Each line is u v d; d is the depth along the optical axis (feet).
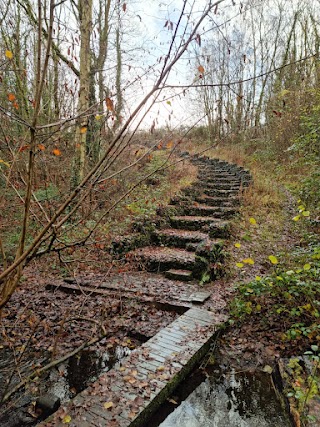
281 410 8.52
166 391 8.67
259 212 26.00
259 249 19.47
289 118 33.81
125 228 21.61
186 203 27.40
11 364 10.45
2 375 9.87
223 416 8.32
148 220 22.77
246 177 33.71
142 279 17.26
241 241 20.98
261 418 8.25
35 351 11.31
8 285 5.34
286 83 43.32
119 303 14.55
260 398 9.01
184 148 52.75
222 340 11.73
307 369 9.31
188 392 9.23
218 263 17.04
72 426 7.16
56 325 12.91
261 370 10.19
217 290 15.57
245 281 15.92
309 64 28.76
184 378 9.63
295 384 8.44
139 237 21.01
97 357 11.09
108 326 12.93
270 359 10.57
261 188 30.53
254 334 11.82
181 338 11.10
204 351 10.78
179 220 24.08
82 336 12.27
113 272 16.93
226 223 22.02
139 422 7.61
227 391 9.29
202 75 5.14
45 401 8.45
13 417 8.15
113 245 19.19
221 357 10.88
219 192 30.63
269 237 21.17
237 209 25.58
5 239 16.69
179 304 14.10
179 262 18.08
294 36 60.70
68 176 19.16
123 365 9.50
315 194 19.44
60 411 7.63
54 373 10.13
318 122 20.03
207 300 14.57
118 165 15.74
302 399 7.71
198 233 22.35
